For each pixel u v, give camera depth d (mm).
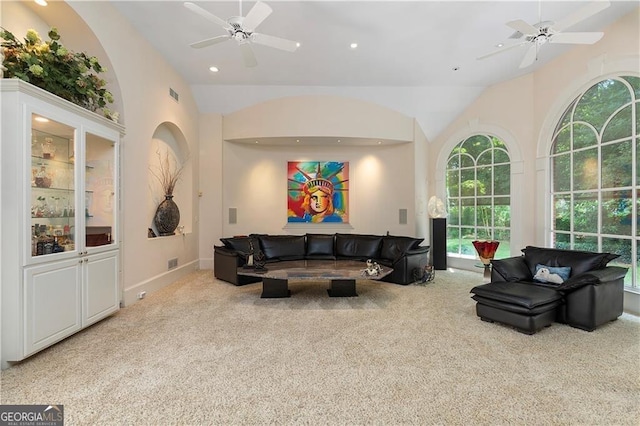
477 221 6227
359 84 5910
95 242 3373
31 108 2490
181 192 5938
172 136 5625
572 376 2281
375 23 3928
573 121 4645
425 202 6824
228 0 3502
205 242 6406
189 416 1856
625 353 2641
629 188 3855
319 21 3881
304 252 5992
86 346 2785
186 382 2215
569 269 3650
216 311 3762
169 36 4324
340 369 2395
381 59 4898
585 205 4461
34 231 2654
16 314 2393
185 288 4840
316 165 6875
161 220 5098
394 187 6777
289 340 2928
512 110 5582
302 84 5918
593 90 4340
